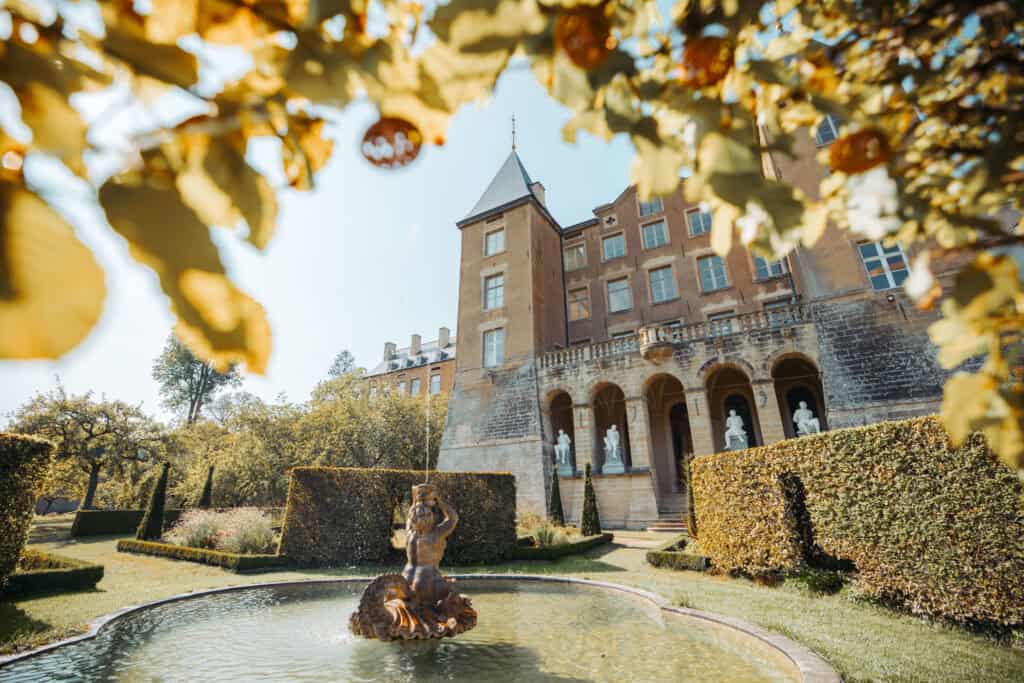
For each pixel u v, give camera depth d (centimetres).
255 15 68
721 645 589
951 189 117
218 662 546
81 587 921
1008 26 118
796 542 877
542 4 87
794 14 149
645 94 98
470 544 1332
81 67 56
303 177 79
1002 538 555
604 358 2138
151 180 55
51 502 3712
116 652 573
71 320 41
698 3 98
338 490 1301
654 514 1872
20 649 556
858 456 745
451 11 83
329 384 3062
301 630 673
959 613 585
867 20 127
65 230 43
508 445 2211
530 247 2556
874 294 1594
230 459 2520
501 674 509
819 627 598
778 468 912
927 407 1412
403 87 80
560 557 1377
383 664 541
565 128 110
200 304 54
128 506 2958
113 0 59
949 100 124
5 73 51
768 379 1770
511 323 2461
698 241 2461
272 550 1352
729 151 94
